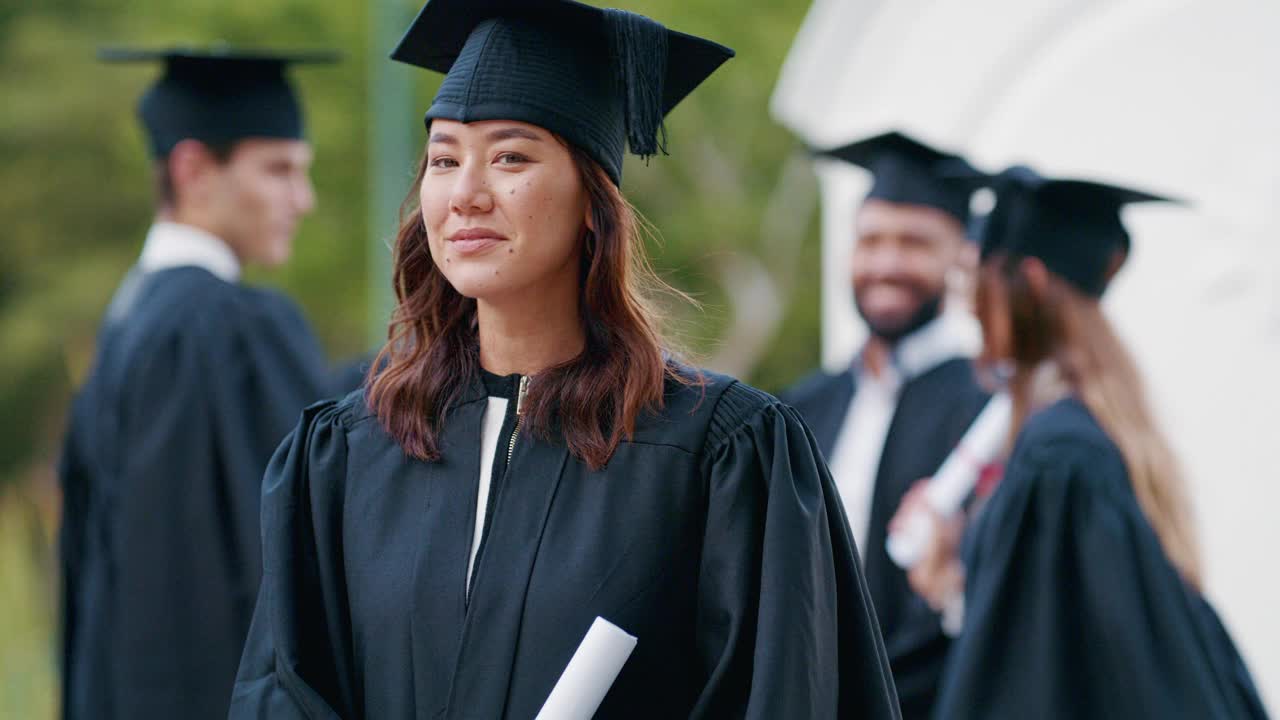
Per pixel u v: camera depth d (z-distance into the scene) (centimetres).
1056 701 474
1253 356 718
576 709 299
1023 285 538
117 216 2992
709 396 330
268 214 638
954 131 822
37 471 2673
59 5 2933
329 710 322
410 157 2144
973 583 505
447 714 314
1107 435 504
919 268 657
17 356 2842
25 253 2966
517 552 319
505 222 317
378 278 2077
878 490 645
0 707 1015
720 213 2611
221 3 2516
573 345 336
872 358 676
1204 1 740
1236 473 721
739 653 316
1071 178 534
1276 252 714
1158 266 745
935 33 830
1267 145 722
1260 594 713
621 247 327
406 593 323
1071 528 487
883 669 336
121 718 579
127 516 582
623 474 321
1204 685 469
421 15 341
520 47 324
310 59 637
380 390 343
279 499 345
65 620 629
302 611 337
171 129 627
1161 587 479
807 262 2828
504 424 330
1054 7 784
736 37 2584
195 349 590
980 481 624
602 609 313
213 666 575
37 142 2897
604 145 327
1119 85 765
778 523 319
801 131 901
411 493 332
